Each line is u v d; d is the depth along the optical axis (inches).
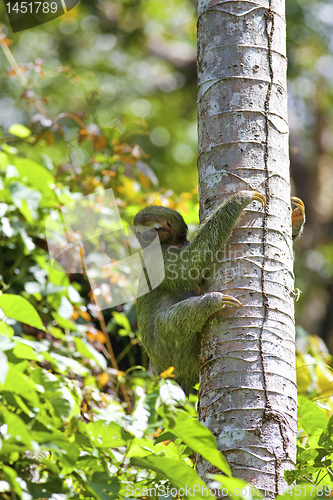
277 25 295.1
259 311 263.7
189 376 341.7
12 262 437.4
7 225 409.1
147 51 1133.1
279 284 270.4
